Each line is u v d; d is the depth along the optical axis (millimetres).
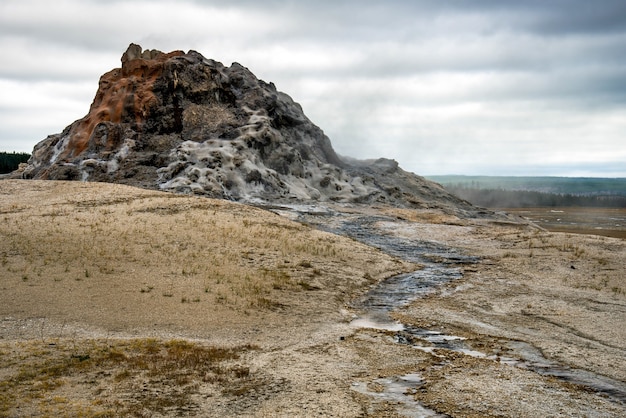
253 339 21734
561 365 19719
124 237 34406
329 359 19578
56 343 19266
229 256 33344
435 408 15422
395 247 45656
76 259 29328
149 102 77375
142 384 16172
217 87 82625
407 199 79500
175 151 69688
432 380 17766
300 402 15430
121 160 69688
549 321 25578
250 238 38062
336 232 50094
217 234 37812
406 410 15219
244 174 66875
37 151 85250
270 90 91625
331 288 30500
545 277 34750
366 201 74375
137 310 23703
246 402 15320
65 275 26844
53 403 14492
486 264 39531
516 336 23281
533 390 17031
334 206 65875
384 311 27312
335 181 77250
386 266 37531
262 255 34562
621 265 36438
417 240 48938
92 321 22141
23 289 24656
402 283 33688
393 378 17891
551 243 44094
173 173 64938
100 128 74000
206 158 66688
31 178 75250
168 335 21406
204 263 31281
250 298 26734
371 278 34062
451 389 16953
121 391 15578
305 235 42188
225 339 21484
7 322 21344
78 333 20797
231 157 67938
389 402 15766
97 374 16719
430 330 24141
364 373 18281
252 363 18594
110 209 42562
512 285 32844
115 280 26859
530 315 26594
